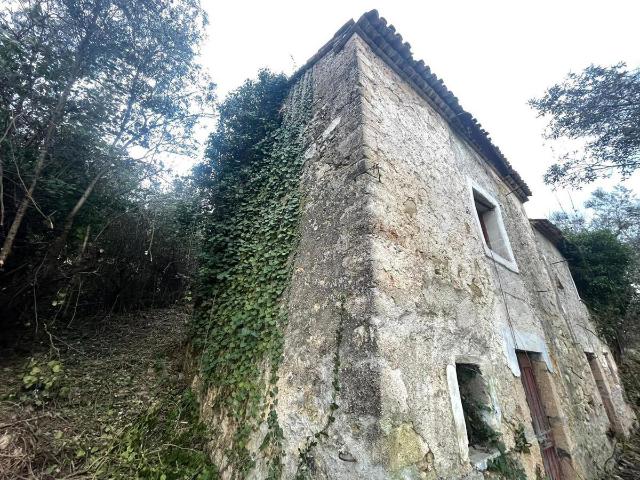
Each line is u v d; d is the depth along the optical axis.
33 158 3.63
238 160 4.78
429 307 2.68
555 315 5.73
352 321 2.27
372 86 3.56
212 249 4.24
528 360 4.21
